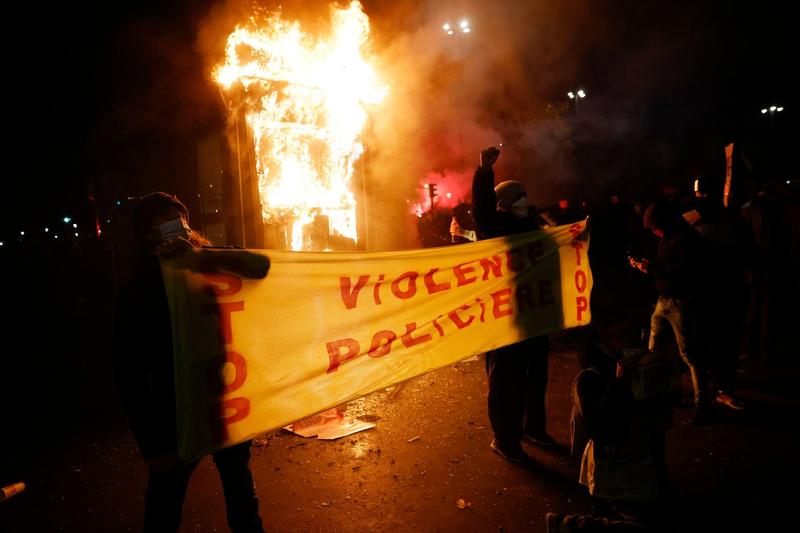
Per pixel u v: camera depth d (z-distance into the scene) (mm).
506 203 4219
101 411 5848
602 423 2500
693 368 4441
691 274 4355
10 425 5531
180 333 2281
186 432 2291
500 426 3994
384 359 3139
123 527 3443
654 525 2551
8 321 11016
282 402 2666
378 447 4391
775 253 5914
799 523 3098
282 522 3375
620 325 3141
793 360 6082
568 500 3473
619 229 6633
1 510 3699
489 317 3674
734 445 4074
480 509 3412
